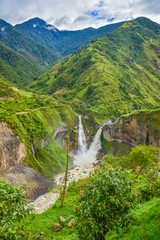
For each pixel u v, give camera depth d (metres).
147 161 40.53
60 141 99.25
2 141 56.59
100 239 11.41
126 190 11.16
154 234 11.46
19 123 71.06
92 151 107.62
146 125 80.69
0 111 68.62
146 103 184.50
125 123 99.06
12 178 54.56
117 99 171.12
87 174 71.06
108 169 11.53
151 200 19.69
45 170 69.69
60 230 24.19
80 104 156.88
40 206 45.62
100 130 125.75
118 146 101.44
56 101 147.75
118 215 10.80
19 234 9.98
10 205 9.73
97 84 184.00
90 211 10.41
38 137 76.38
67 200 38.78
